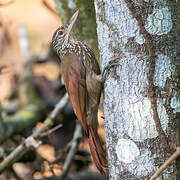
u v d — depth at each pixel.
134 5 6.21
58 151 12.02
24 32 14.63
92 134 8.41
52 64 14.22
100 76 7.25
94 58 8.62
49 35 15.26
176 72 6.22
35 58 14.27
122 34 6.36
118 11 6.39
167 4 6.19
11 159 10.62
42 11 16.31
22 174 12.95
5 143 12.59
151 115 6.17
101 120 12.85
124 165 6.38
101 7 6.65
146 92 6.20
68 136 12.68
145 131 6.19
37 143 10.52
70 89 8.61
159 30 6.16
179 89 6.23
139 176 6.24
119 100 6.43
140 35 6.22
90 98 8.38
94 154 8.34
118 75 6.43
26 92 13.93
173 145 6.13
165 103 6.16
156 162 6.16
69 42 8.85
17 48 15.16
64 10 10.65
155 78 6.17
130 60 6.30
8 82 14.65
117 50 6.44
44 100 13.63
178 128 6.15
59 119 12.55
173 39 6.21
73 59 8.62
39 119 13.25
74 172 12.45
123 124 6.38
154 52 6.17
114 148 6.53
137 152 6.25
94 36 10.38
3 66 13.22
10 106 14.22
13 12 16.19
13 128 12.55
